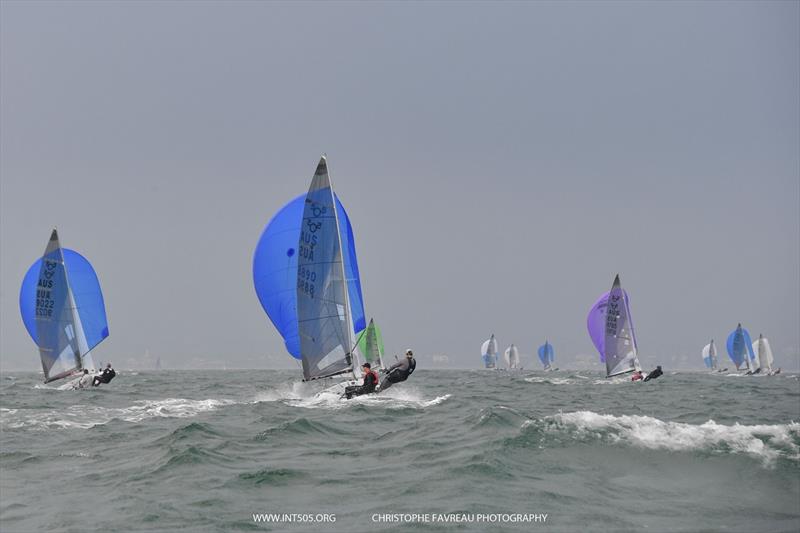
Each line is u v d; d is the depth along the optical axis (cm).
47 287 15662
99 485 5003
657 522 4050
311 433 6856
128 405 10669
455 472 5056
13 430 7525
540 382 19775
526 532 3881
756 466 5028
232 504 4447
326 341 10125
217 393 13888
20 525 4138
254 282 11644
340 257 10200
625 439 5728
